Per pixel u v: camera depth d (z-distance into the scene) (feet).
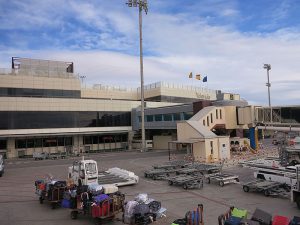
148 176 98.63
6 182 97.86
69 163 148.15
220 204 63.93
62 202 60.13
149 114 212.64
